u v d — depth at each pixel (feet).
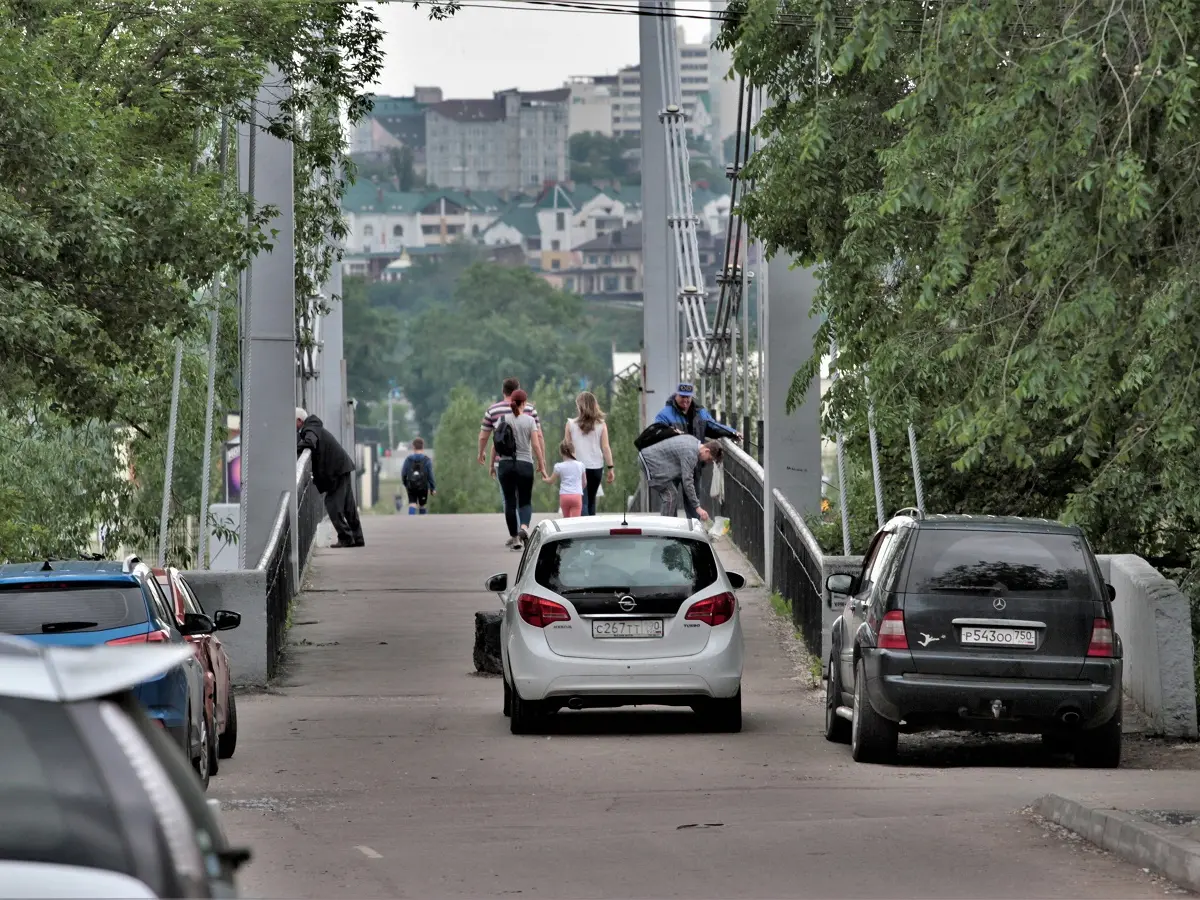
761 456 357.00
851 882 103.81
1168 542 256.93
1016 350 152.66
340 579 339.77
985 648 161.27
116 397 194.90
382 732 194.70
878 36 146.82
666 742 183.93
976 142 139.13
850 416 222.69
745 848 115.75
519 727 191.21
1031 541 163.84
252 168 274.36
